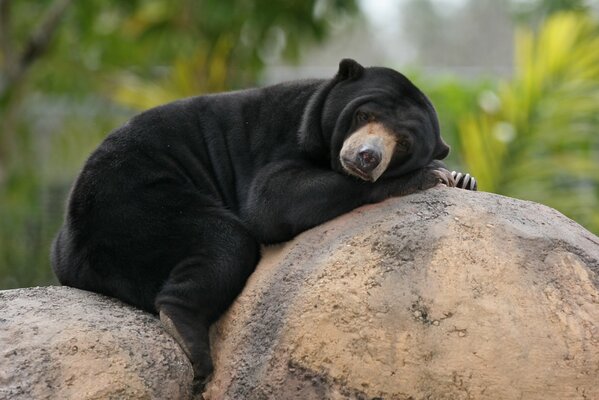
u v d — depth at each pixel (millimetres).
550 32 16734
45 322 8234
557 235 8375
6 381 7668
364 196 8969
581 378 7703
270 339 8227
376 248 8211
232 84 20844
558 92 16312
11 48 20875
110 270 9172
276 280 8594
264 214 9211
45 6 21422
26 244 18422
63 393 7734
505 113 16438
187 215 9242
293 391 7965
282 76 30328
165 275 9062
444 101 18750
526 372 7680
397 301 7918
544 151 16234
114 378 7941
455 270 8000
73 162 22312
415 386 7754
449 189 8891
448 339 7777
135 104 20875
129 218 9219
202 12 18859
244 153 9906
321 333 7961
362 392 7816
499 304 7863
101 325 8359
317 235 8820
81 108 22641
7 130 21109
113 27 21141
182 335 8609
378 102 9406
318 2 20031
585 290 8062
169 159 9641
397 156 9242
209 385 8633
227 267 8945
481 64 50438
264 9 19562
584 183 16688
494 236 8219
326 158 9695
